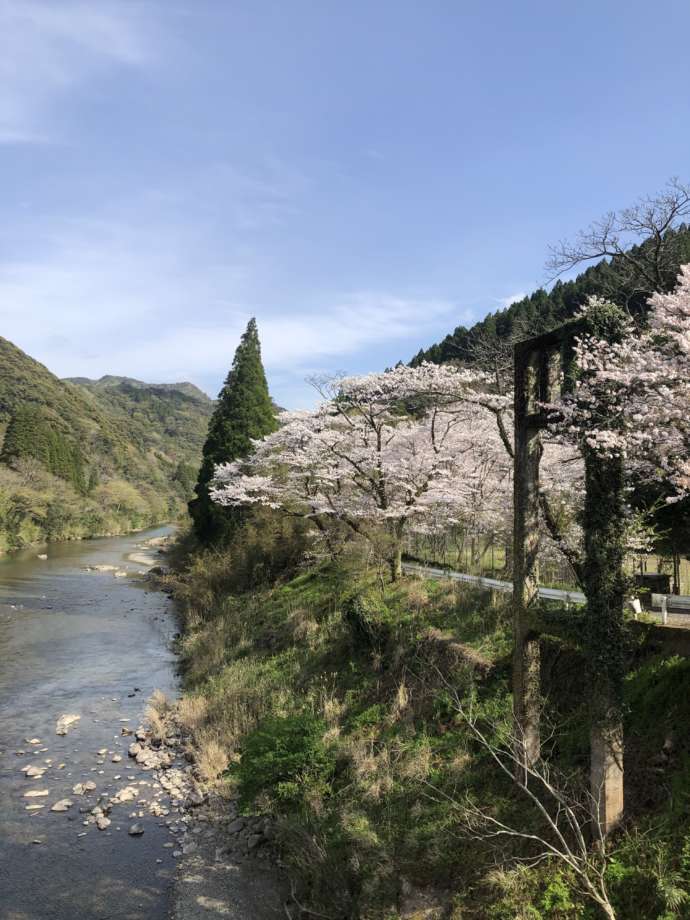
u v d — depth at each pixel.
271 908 9.60
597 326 9.95
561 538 13.61
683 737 8.80
